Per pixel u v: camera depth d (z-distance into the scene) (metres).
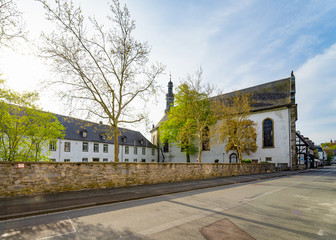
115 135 14.23
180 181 14.77
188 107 28.88
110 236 4.35
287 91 36.69
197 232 4.55
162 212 6.36
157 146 58.53
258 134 36.66
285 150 33.44
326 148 113.62
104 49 14.09
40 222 5.39
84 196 8.62
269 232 4.56
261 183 14.51
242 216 5.84
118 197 8.56
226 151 37.00
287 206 7.09
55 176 9.34
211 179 16.55
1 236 4.38
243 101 29.09
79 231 4.68
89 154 40.34
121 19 13.86
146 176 12.97
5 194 8.14
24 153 13.48
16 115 12.98
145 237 4.27
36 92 13.49
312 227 4.91
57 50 12.83
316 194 9.58
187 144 40.19
